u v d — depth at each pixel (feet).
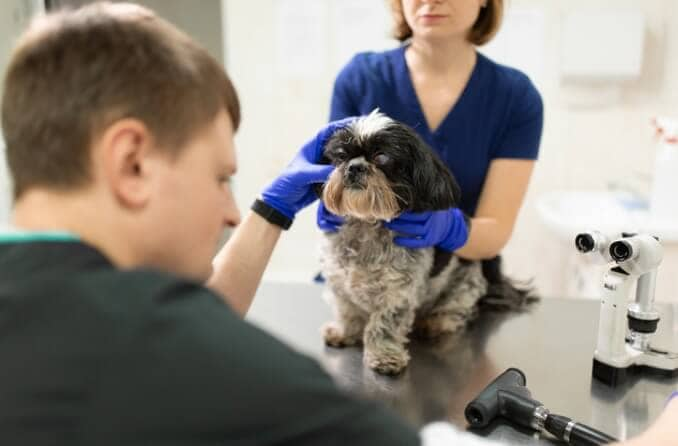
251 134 10.85
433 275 5.15
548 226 9.00
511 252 10.54
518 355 4.64
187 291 1.94
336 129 4.97
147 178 2.12
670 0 9.13
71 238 1.97
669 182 8.20
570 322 5.27
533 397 3.92
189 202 2.26
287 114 10.71
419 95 5.93
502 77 5.82
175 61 2.18
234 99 2.56
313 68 10.44
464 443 2.80
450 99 5.84
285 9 10.20
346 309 4.92
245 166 11.01
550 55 9.65
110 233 2.14
